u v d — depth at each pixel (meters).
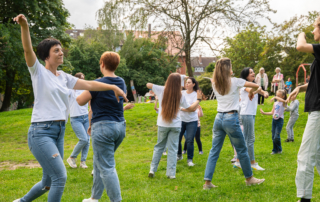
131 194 4.11
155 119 12.84
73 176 5.20
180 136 6.39
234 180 4.64
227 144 8.72
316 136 3.01
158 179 4.96
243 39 34.34
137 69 45.94
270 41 32.91
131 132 11.62
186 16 13.78
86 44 43.25
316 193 3.75
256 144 8.54
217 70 4.02
